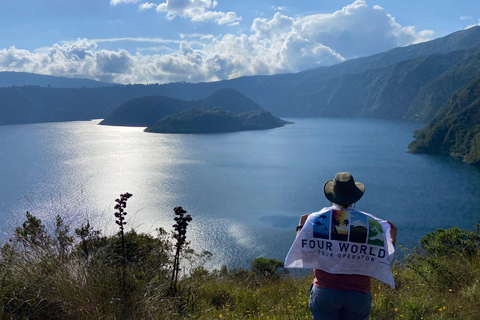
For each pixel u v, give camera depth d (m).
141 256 5.24
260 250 93.69
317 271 3.14
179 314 4.34
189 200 148.62
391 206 141.62
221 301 5.52
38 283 3.59
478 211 132.50
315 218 3.14
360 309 2.98
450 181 183.12
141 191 161.88
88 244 4.89
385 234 2.97
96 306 3.53
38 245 4.40
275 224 117.56
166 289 4.78
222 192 164.00
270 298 5.97
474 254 6.50
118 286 4.00
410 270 6.51
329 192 3.20
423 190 166.38
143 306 3.81
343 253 2.99
